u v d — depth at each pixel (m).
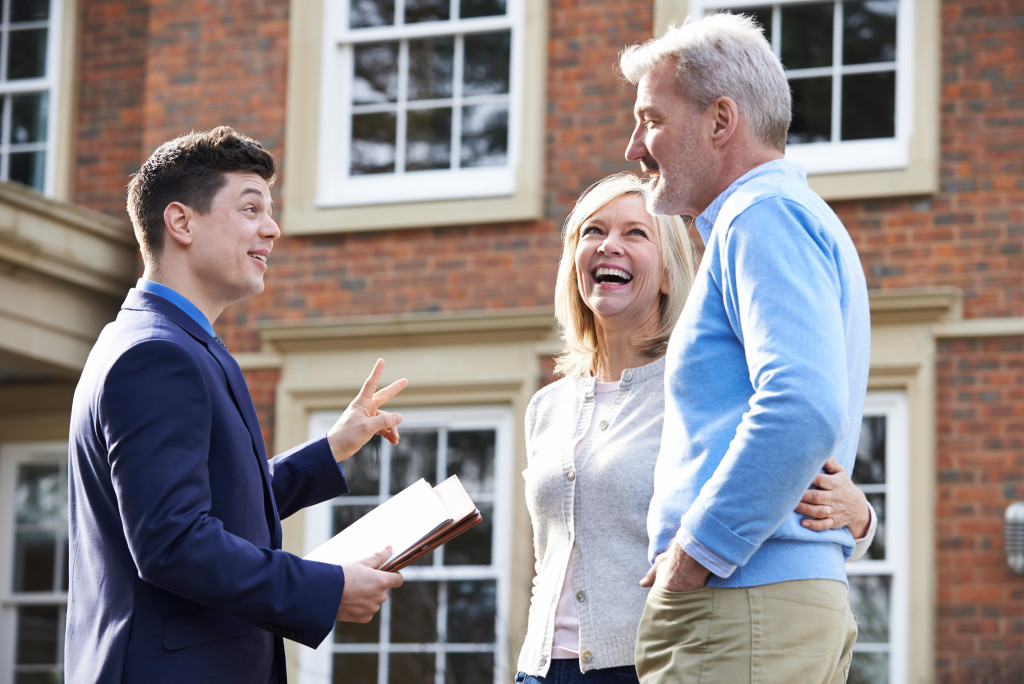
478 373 7.47
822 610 2.17
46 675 8.73
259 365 7.83
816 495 2.21
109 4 8.87
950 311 6.84
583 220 2.98
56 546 8.82
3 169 8.82
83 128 8.77
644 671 2.27
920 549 6.68
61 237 7.74
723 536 2.08
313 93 7.99
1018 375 6.72
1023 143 6.90
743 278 2.18
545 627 2.70
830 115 7.21
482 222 7.59
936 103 6.99
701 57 2.35
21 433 8.87
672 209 2.42
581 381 2.94
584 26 7.62
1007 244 6.85
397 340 7.62
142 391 2.40
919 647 6.61
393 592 7.38
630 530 2.66
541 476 2.80
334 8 8.09
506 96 7.76
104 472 2.45
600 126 7.52
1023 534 6.49
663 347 2.93
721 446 2.20
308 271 7.86
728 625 2.15
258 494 2.55
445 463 7.52
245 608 2.37
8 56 8.91
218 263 2.64
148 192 2.67
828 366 2.08
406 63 7.96
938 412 6.82
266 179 2.74
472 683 7.20
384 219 7.73
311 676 7.40
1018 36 6.98
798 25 7.32
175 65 8.25
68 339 7.91
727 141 2.34
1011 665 6.41
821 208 2.29
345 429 3.02
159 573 2.32
